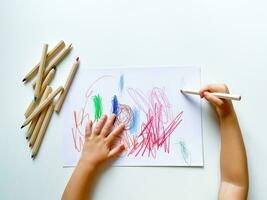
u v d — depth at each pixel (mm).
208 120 576
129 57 612
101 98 602
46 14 649
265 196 548
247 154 564
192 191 558
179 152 569
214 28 604
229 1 611
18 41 647
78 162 572
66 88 606
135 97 595
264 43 594
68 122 603
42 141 604
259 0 607
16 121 622
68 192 549
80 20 638
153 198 563
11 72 639
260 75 584
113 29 626
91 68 614
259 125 569
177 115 581
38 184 593
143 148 577
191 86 588
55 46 623
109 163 579
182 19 613
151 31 616
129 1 631
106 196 570
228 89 583
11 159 608
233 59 592
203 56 597
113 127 591
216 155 563
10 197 594
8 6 659
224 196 529
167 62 602
